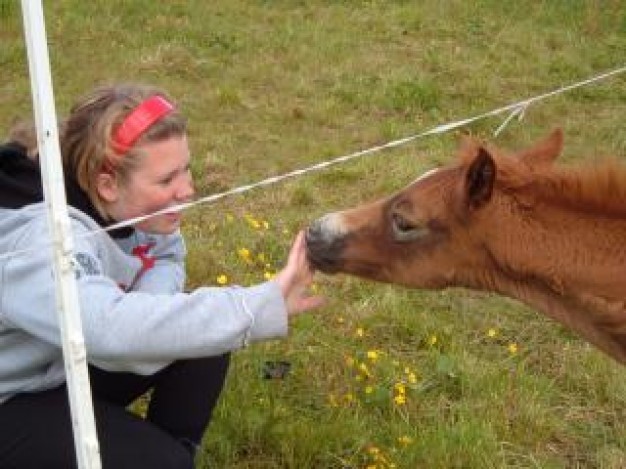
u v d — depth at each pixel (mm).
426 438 3877
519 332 4918
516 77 8727
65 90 7707
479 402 4230
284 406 3982
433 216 3018
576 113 8055
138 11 9445
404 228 3061
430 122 7695
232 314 2477
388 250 3104
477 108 8000
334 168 6629
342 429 3832
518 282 3045
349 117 7727
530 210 2965
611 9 10492
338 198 6285
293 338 4477
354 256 3137
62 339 2340
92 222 2717
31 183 2729
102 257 2773
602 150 7305
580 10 10422
